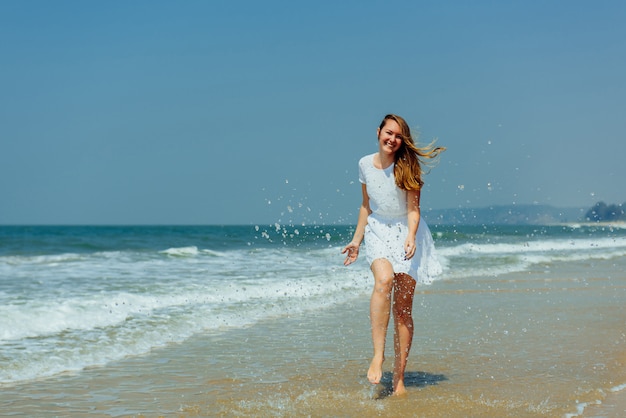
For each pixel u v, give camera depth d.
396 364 4.31
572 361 5.32
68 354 5.48
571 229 38.44
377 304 4.07
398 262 4.21
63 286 10.17
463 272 14.37
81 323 6.78
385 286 4.07
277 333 6.72
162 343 6.12
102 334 6.32
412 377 4.77
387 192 4.23
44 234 44.09
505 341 6.27
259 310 8.19
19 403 4.11
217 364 5.25
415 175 4.18
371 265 4.23
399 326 4.29
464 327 7.13
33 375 4.84
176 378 4.77
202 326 7.04
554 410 3.86
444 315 8.07
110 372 4.96
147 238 33.16
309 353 5.72
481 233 39.34
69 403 4.11
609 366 5.12
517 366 5.13
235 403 4.07
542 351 5.76
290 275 12.30
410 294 4.26
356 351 5.82
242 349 5.88
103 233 47.97
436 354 5.62
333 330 6.94
